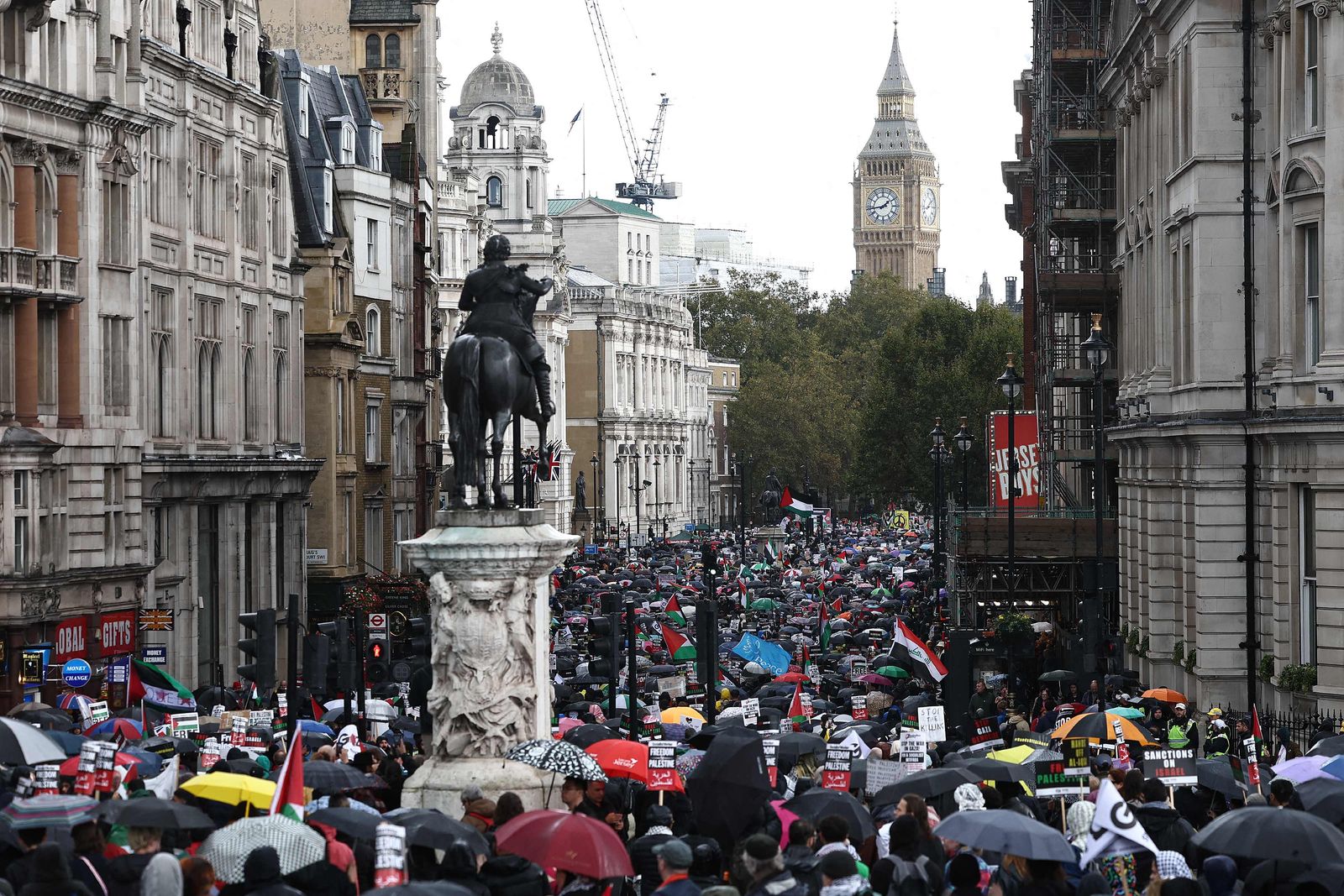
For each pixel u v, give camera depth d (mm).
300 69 131625
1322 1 72375
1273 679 79875
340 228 136875
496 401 41469
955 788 38844
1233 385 87438
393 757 49156
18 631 79562
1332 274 72625
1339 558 72688
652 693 77062
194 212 104188
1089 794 40188
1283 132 76188
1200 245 87812
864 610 134250
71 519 85688
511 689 40844
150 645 93625
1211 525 87000
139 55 91938
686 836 35188
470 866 29750
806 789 43344
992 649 97938
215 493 104562
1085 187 135625
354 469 131875
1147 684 99625
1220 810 44219
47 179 84375
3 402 81188
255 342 112625
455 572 40625
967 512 127250
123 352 91375
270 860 27750
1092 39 135875
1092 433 136375
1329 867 30812
